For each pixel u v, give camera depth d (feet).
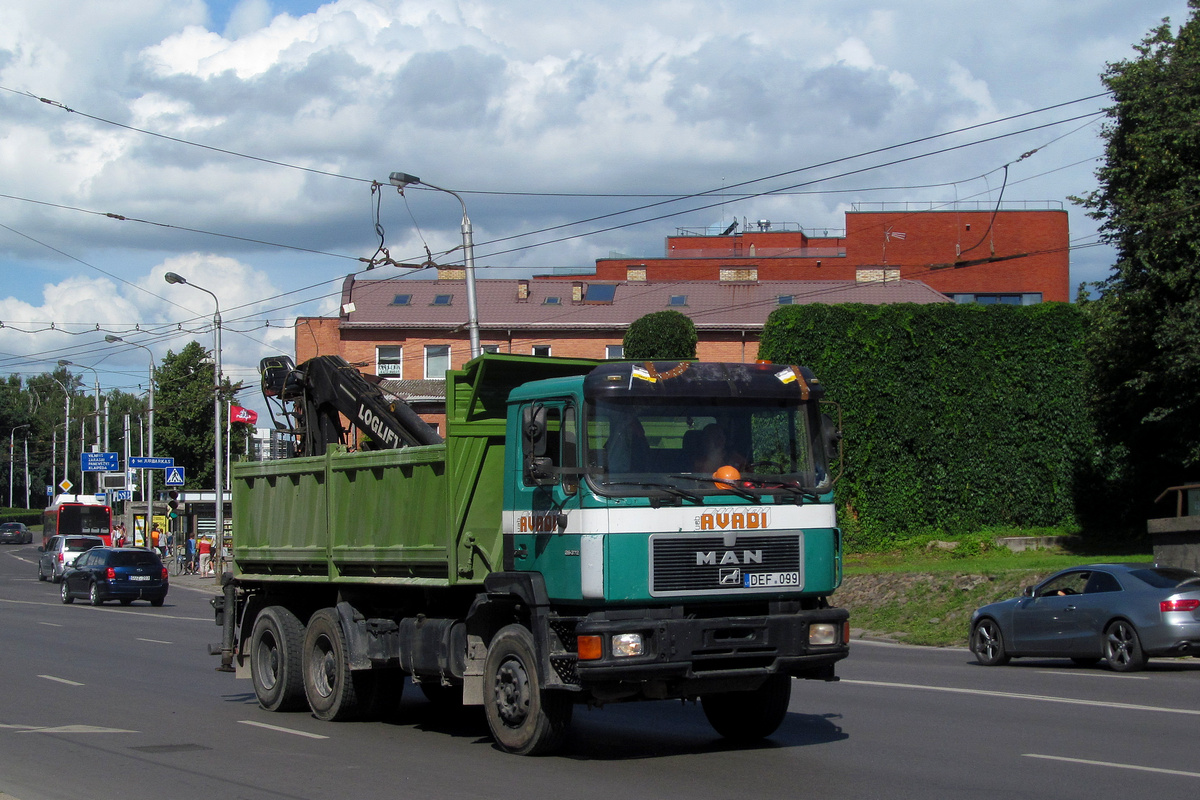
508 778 28.25
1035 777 27.30
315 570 40.88
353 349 167.32
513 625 31.60
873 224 219.20
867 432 109.70
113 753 32.71
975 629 57.57
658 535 28.86
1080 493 113.39
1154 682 46.78
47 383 434.71
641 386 29.58
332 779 28.45
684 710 41.01
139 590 112.68
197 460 219.20
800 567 30.40
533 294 174.19
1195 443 92.53
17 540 330.34
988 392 112.78
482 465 33.40
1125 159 91.97
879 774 28.04
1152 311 91.66
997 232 215.72
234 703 44.47
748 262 224.33
